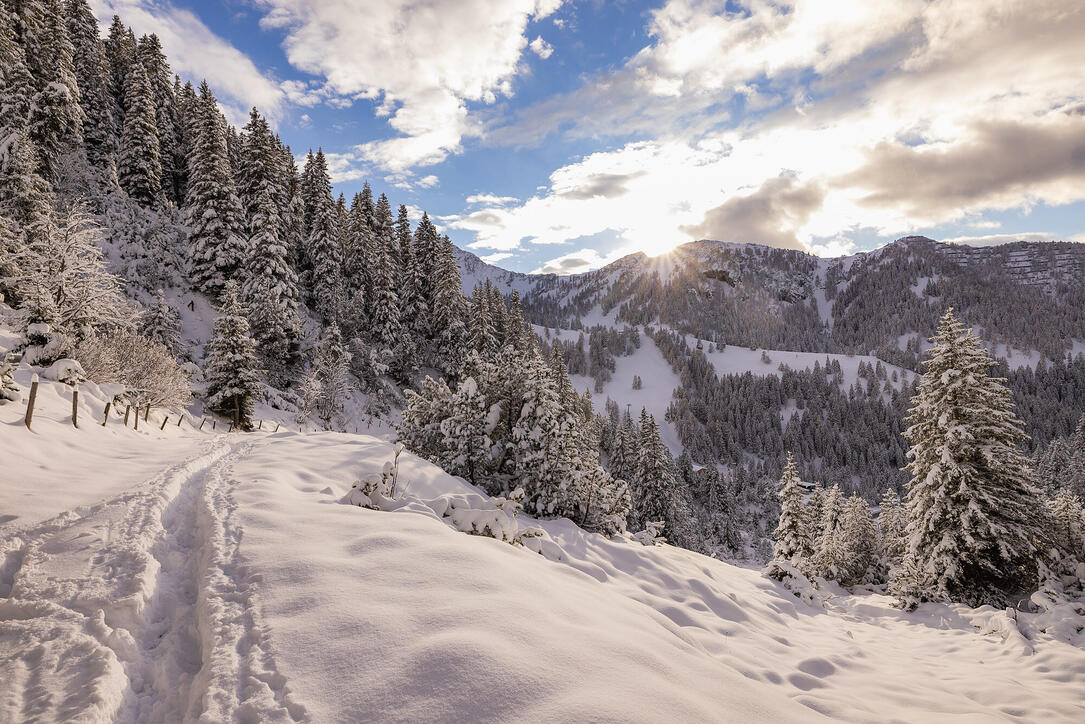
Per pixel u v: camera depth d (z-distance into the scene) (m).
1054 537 16.56
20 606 4.49
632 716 3.16
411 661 3.59
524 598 4.95
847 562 25.48
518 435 16.23
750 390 185.50
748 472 121.75
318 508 7.82
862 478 127.62
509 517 9.15
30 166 31.20
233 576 5.27
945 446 17.34
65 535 6.17
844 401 175.62
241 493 8.43
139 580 5.04
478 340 52.69
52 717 3.19
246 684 3.49
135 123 47.56
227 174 44.28
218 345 30.97
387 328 54.28
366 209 64.50
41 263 20.44
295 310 43.94
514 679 3.41
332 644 3.88
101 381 20.72
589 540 13.44
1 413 12.09
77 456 11.09
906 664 9.68
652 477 42.69
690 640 6.70
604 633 4.57
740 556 74.12
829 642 10.72
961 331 18.02
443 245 58.31
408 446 19.44
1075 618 11.65
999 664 10.19
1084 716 7.03
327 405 40.81
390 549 5.91
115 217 42.62
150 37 55.25
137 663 4.08
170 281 42.28
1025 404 153.50
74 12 49.16
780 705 4.21
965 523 16.38
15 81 37.22
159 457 12.16
